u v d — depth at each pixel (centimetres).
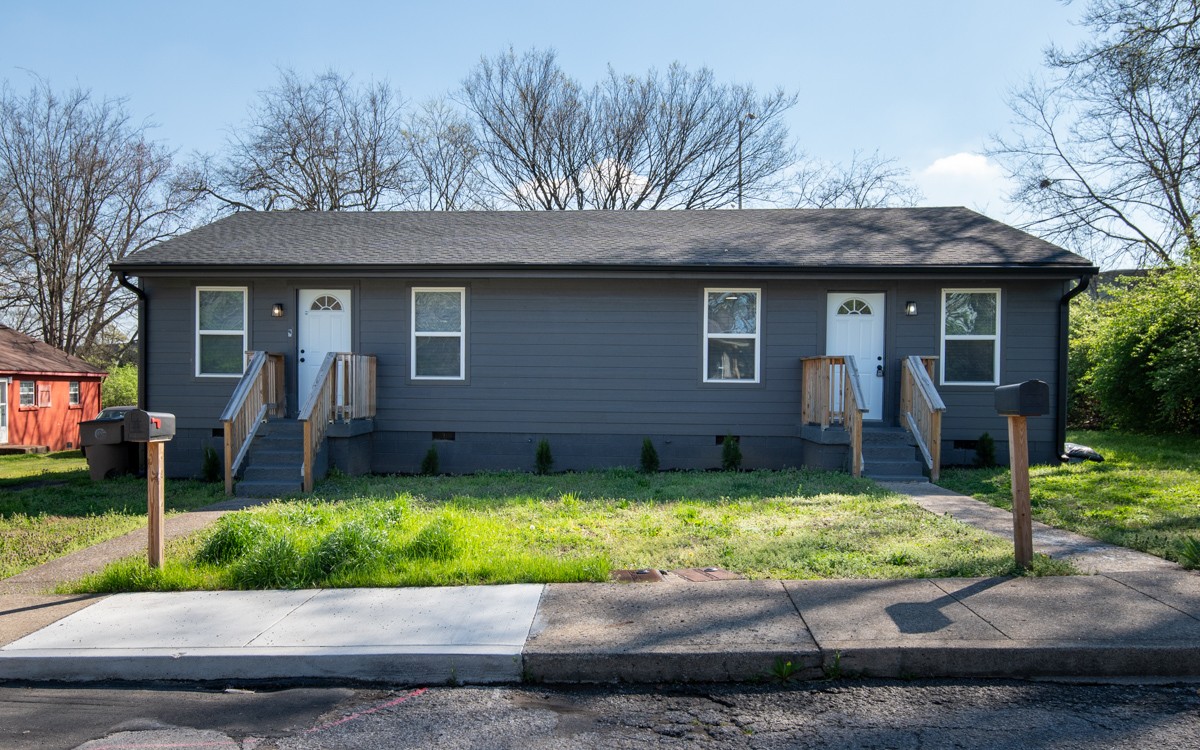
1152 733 352
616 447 1231
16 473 1462
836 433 1081
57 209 2827
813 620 470
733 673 424
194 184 2991
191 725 378
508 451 1238
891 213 1475
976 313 1206
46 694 422
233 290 1251
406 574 580
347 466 1129
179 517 873
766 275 1165
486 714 386
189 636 471
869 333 1220
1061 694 398
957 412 1199
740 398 1220
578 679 427
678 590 541
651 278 1200
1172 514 765
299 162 3072
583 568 577
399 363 1243
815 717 375
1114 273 2655
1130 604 490
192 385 1248
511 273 1182
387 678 434
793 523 746
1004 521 761
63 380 2461
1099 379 1612
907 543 657
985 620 464
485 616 493
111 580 582
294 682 434
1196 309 1402
